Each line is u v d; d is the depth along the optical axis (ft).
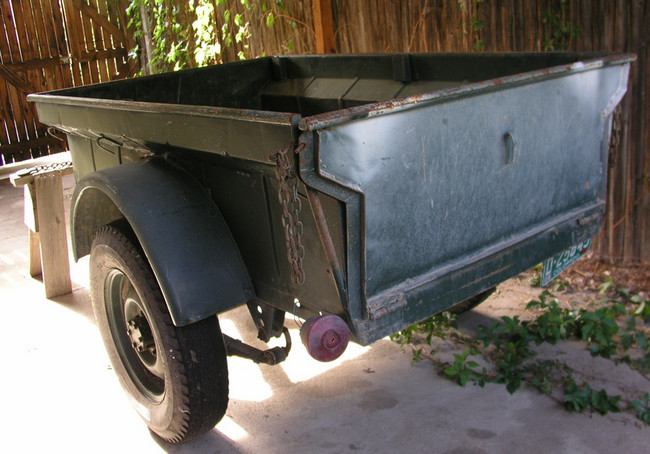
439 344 10.93
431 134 6.80
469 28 13.62
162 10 22.82
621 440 8.30
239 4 19.19
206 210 8.03
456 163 7.12
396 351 10.86
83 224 9.66
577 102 8.21
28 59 25.70
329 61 13.07
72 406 10.07
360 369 10.43
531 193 8.07
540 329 10.64
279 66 14.03
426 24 14.29
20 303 13.78
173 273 7.48
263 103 14.28
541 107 7.79
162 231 7.65
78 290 14.32
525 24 12.95
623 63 8.55
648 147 12.25
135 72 28.09
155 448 9.01
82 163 10.98
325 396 9.80
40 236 13.50
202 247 7.77
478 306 12.10
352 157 6.24
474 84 6.92
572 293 12.23
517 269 8.18
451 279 7.47
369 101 12.26
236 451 8.79
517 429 8.66
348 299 6.69
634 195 12.64
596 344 10.30
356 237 6.56
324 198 6.49
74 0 26.27
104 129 9.12
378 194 6.55
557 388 9.46
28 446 9.18
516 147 7.66
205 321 8.10
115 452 8.97
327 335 6.42
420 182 6.86
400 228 6.84
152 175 8.25
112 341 9.67
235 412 9.63
